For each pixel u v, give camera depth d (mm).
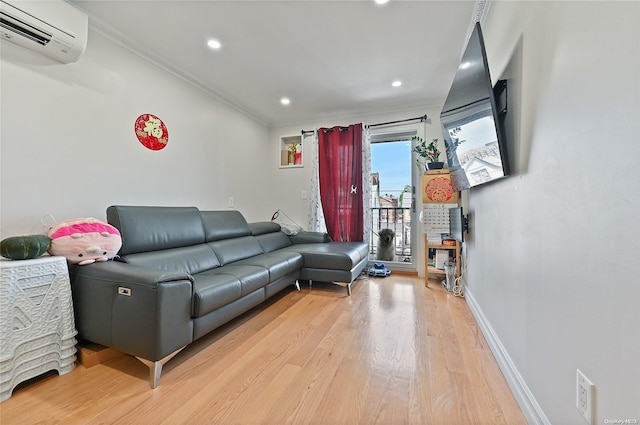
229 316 1889
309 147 4258
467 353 1664
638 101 603
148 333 1354
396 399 1262
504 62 1532
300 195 4305
